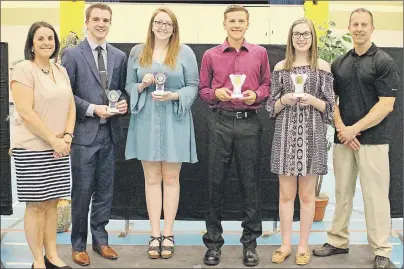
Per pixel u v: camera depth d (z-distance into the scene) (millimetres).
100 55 3102
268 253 3441
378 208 3137
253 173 3088
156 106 3115
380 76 2992
